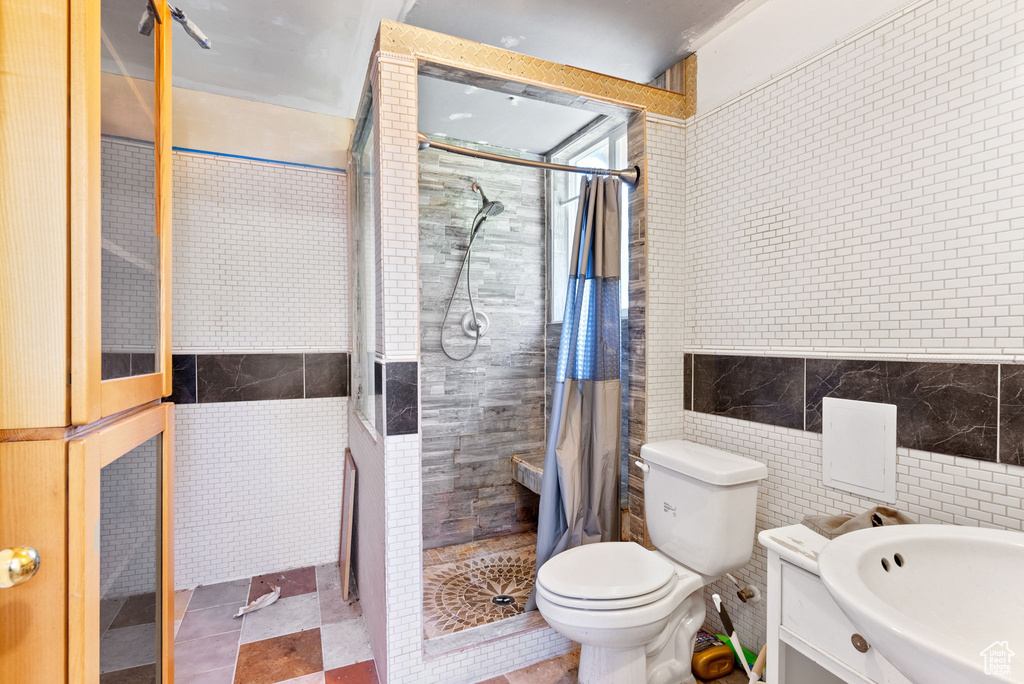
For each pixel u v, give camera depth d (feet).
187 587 7.61
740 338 5.92
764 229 5.61
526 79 5.69
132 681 2.81
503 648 5.62
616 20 5.84
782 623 3.51
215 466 7.75
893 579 2.95
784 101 5.36
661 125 6.51
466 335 8.83
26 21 1.98
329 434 8.46
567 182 9.34
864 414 4.60
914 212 4.24
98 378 2.23
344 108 8.17
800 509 5.21
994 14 3.74
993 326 3.75
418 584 5.19
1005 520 3.67
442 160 8.63
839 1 4.81
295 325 8.20
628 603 4.33
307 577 7.98
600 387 6.25
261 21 5.89
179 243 7.47
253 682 5.45
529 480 8.43
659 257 6.52
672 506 5.45
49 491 2.02
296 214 8.18
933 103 4.10
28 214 1.99
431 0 5.45
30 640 1.99
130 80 2.78
